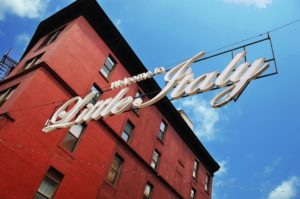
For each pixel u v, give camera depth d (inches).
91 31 894.4
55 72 716.0
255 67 319.3
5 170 544.1
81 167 709.3
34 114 635.5
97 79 840.3
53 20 979.9
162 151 1075.3
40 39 979.3
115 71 931.3
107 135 829.2
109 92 874.8
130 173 878.4
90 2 881.5
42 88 677.9
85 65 817.5
